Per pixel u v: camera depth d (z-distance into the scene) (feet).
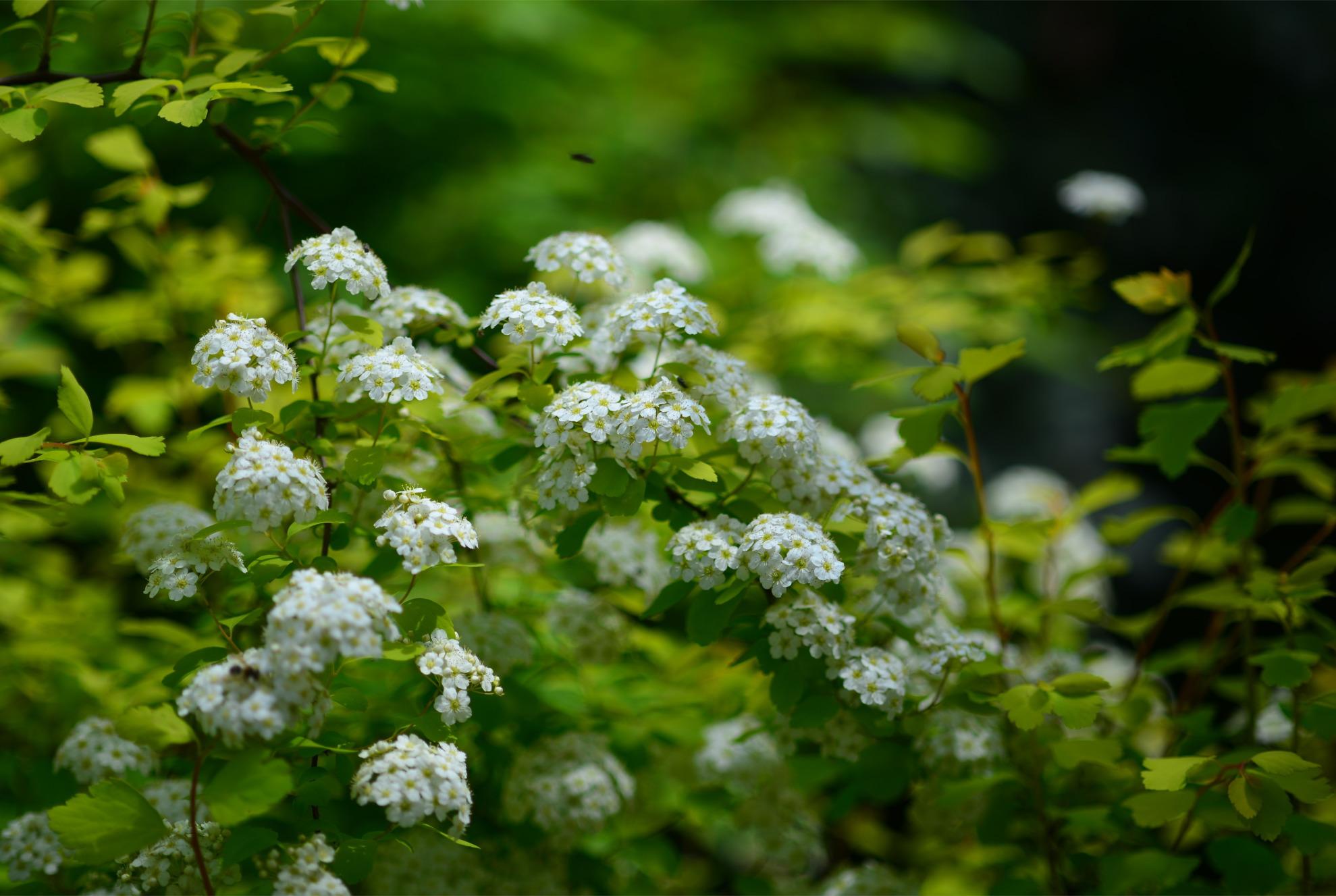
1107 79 28.09
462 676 5.74
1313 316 25.53
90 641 8.77
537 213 15.79
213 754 5.32
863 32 22.38
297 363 6.52
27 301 9.75
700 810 8.98
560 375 7.76
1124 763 8.03
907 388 17.26
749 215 12.47
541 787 7.38
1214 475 24.72
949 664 6.89
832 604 6.57
